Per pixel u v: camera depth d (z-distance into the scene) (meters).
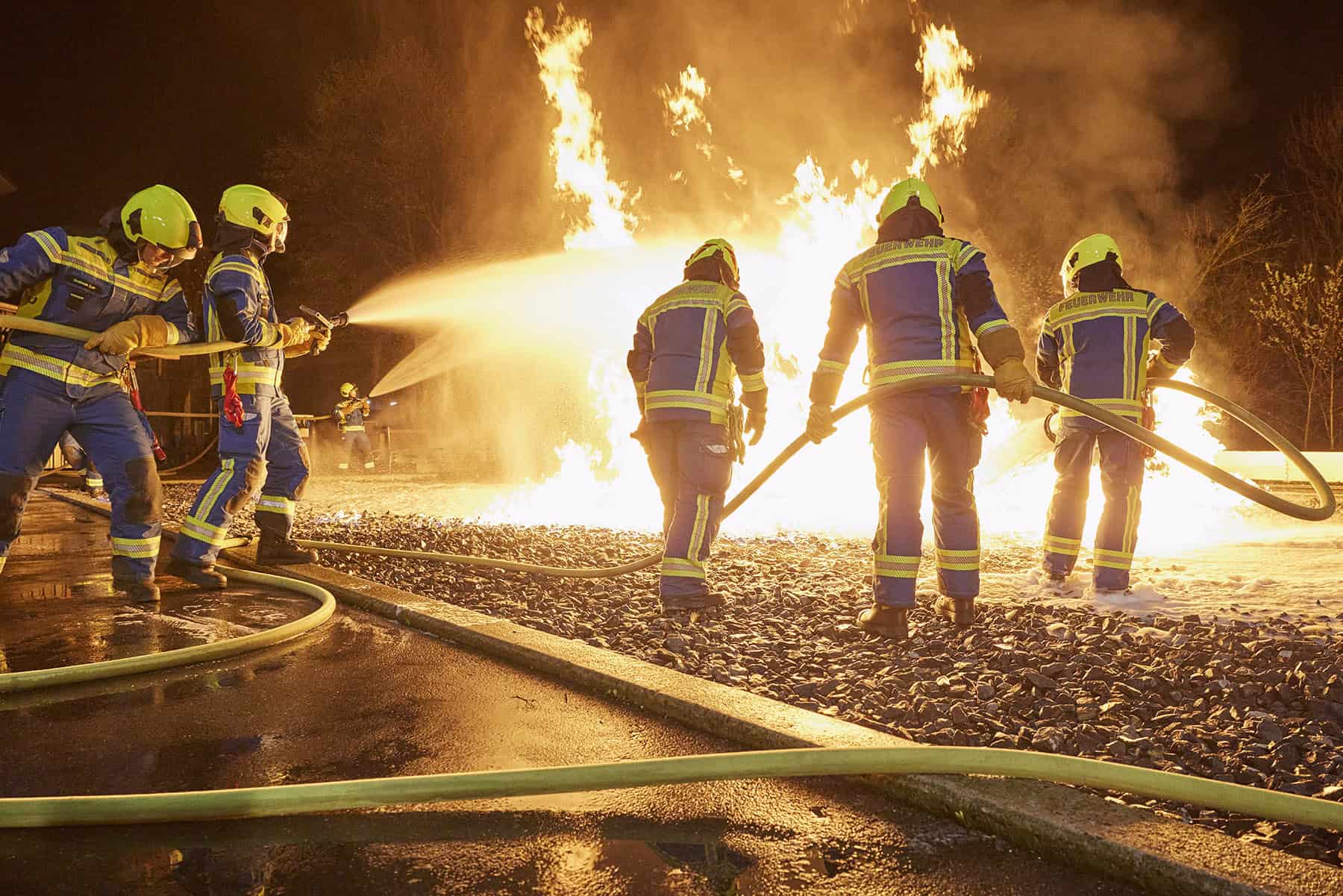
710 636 4.20
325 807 2.29
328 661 3.74
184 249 4.61
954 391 4.16
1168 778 2.24
